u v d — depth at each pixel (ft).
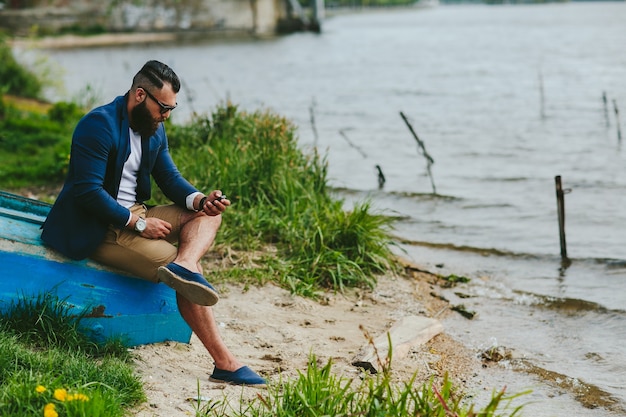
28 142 41.14
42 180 33.91
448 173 41.91
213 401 13.97
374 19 359.66
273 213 26.14
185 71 113.91
